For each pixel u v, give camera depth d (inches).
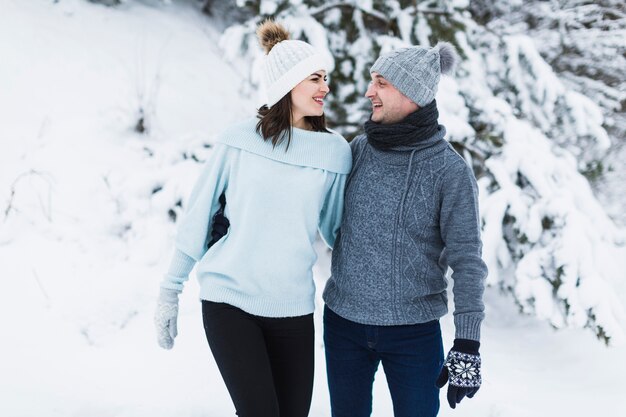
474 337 62.6
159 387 99.0
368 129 70.6
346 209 72.2
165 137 154.5
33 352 101.1
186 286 124.5
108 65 166.2
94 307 113.1
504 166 135.4
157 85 158.6
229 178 71.8
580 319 122.5
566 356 131.9
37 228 123.3
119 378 99.7
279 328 71.6
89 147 140.6
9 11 165.0
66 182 131.6
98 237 126.1
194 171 140.3
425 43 147.3
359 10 152.0
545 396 111.7
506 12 193.9
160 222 133.3
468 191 66.2
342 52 154.7
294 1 145.2
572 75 189.6
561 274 126.0
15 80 149.0
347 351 73.2
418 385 70.4
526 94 149.7
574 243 125.5
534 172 133.6
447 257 67.4
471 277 64.4
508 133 138.4
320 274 141.9
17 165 131.8
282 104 71.7
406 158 68.2
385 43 144.5
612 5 191.6
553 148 147.2
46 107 146.3
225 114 171.5
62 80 154.7
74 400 92.7
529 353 134.6
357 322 70.9
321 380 106.9
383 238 68.2
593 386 116.6
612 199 191.8
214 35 206.7
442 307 71.6
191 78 177.0
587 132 148.3
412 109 69.7
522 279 128.9
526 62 148.6
